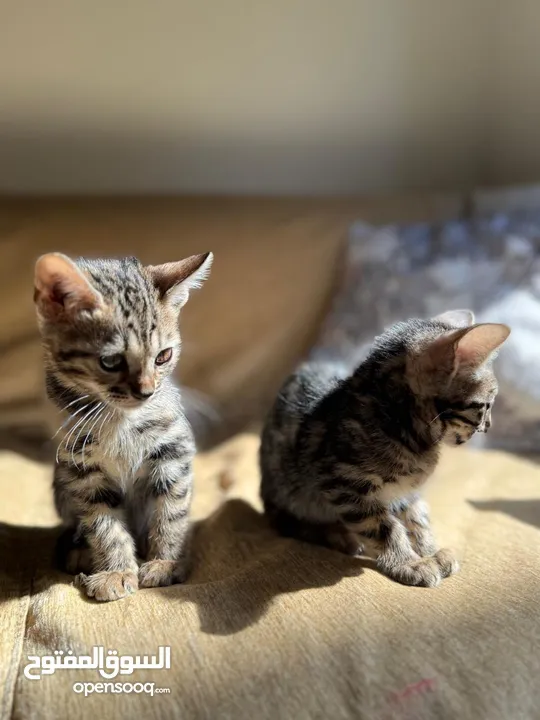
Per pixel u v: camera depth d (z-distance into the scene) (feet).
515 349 1.61
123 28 2.15
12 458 1.64
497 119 2.47
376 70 2.36
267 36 2.25
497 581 1.01
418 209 2.18
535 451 1.63
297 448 1.23
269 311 2.06
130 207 2.06
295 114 2.35
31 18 2.08
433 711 0.76
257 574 1.05
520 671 0.80
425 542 1.15
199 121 2.28
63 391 1.11
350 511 1.12
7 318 1.91
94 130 2.22
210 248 2.05
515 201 2.09
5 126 2.16
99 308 1.04
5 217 1.98
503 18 2.36
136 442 1.14
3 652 0.89
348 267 2.03
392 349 1.15
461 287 1.83
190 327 2.03
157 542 1.16
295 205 2.14
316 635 0.88
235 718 0.75
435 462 1.14
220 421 1.93
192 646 0.87
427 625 0.89
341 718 0.75
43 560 1.17
